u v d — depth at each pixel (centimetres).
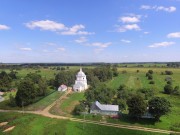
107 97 14025
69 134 9119
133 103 10862
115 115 11600
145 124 10538
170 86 17762
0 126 9994
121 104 12800
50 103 14575
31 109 13038
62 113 12250
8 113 11850
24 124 9994
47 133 9112
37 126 9850
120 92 15212
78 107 12050
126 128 10006
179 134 9275
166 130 9894
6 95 16988
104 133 9394
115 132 9519
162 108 10644
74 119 11206
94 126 10094
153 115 10888
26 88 13650
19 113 11856
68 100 15500
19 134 8944
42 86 16738
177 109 13075
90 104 13012
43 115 11788
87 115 11662
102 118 11269
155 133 9444
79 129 9712
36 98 15750
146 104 11075
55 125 10006
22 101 13438
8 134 8969
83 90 19412
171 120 11088
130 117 11312
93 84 19950
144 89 17250
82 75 19875
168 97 16350
